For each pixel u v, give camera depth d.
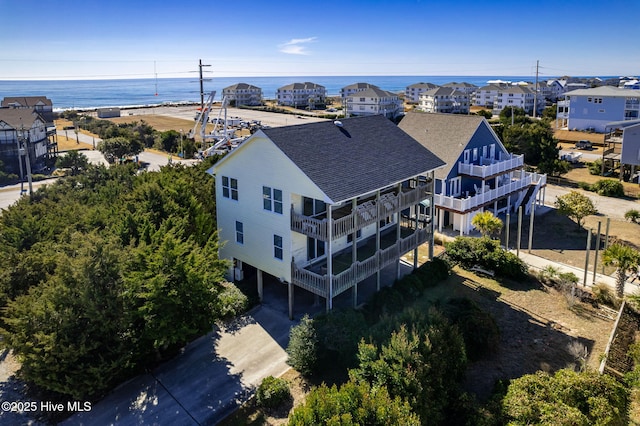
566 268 29.47
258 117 128.12
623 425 15.42
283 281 23.42
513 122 88.06
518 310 24.09
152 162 70.44
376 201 23.69
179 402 17.47
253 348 20.84
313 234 21.16
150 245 19.22
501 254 28.27
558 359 19.75
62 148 84.44
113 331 17.22
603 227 37.53
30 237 23.48
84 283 16.69
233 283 26.27
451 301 22.34
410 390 14.88
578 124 90.94
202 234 24.52
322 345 18.89
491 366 19.30
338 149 23.84
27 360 15.92
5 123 64.50
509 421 14.88
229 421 16.45
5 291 19.17
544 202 44.88
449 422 15.95
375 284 26.78
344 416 12.64
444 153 37.09
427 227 28.83
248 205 24.44
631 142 52.44
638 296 23.56
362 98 133.50
